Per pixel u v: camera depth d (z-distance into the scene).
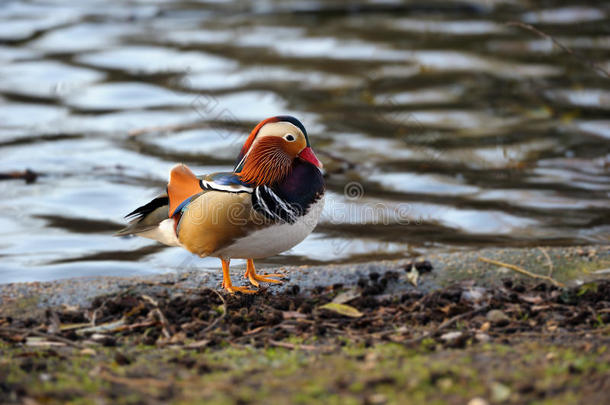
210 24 25.45
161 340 7.19
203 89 18.39
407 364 6.30
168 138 15.41
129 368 6.40
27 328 7.56
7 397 5.71
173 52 21.78
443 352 6.63
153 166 13.97
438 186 13.26
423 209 12.24
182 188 8.16
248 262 8.98
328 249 10.97
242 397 5.71
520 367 6.17
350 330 7.40
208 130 15.78
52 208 12.27
